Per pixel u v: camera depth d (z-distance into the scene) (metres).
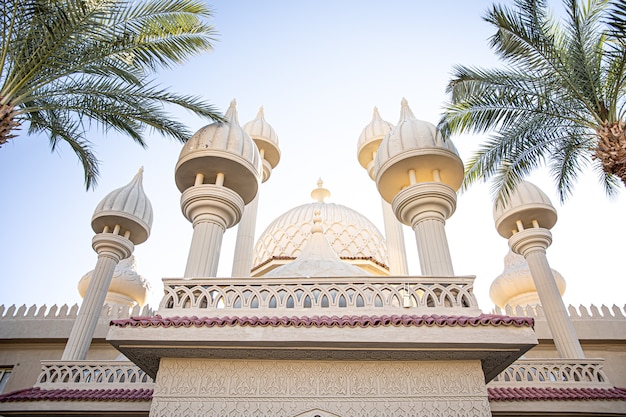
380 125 19.97
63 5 10.52
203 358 7.99
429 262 12.06
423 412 7.41
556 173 13.23
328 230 20.91
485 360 7.96
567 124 11.88
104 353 17.00
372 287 8.70
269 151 19.27
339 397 7.57
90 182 14.10
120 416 10.41
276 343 7.44
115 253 15.63
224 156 13.25
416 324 7.53
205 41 12.95
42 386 11.27
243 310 8.49
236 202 13.31
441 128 12.21
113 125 12.97
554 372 11.62
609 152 10.24
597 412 10.32
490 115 11.79
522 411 10.28
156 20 12.16
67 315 17.66
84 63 11.34
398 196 13.30
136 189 17.14
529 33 11.31
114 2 11.14
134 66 12.41
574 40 11.19
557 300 13.88
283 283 8.82
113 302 20.44
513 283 20.14
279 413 7.44
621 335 16.59
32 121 12.68
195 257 12.13
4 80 10.57
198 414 7.45
